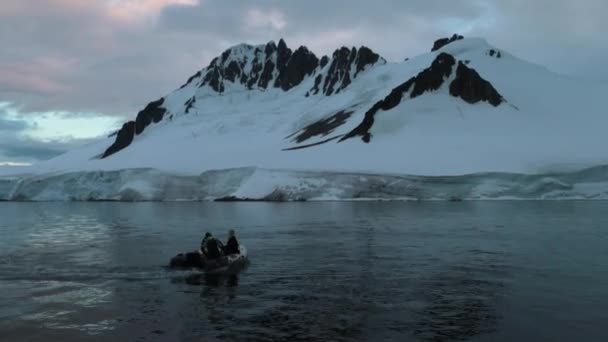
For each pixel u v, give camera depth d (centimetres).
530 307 1462
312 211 5931
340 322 1336
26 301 1595
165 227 4184
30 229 4228
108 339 1222
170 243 3055
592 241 2878
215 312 1446
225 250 2294
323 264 2236
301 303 1540
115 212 6712
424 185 8356
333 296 1628
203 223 4528
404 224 4069
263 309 1473
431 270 2056
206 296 1642
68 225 4619
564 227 3656
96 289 1762
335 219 4681
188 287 1788
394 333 1239
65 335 1255
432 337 1208
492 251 2556
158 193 10812
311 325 1310
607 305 1478
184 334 1250
